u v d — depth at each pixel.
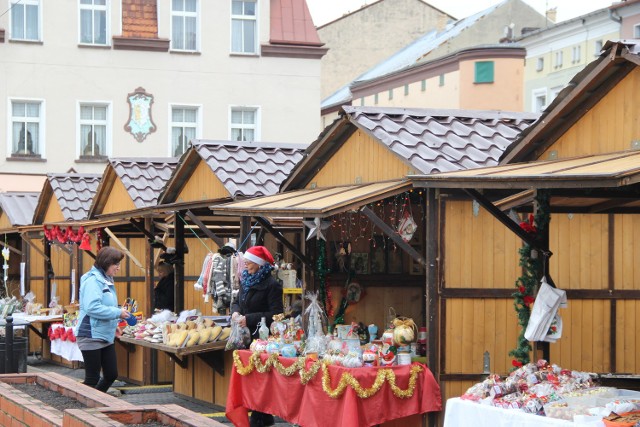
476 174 8.24
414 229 10.12
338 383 9.27
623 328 10.12
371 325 10.96
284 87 32.62
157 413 7.91
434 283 9.70
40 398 9.42
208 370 13.34
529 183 7.51
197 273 16.59
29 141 30.80
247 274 11.60
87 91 31.09
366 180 11.35
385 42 49.06
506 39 42.19
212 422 7.37
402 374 9.39
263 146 14.73
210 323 13.16
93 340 11.55
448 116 11.67
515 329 9.79
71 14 30.95
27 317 17.75
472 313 9.73
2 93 30.45
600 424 6.89
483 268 9.77
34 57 30.69
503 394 8.04
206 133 31.98
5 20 30.44
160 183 16.88
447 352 9.67
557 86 39.75
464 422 7.94
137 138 31.42
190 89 31.88
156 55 31.59
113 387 15.21
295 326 11.10
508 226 8.73
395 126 11.11
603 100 8.79
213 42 32.06
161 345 12.98
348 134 11.71
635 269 10.16
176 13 31.94
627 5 34.97
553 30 39.50
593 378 8.74
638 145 8.39
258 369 10.54
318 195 11.19
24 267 21.58
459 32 42.47
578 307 10.09
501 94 38.84
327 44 48.78
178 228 14.54
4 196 22.75
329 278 11.88
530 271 8.84
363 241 11.96
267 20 32.47
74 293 18.58
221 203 13.43
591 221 10.14
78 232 17.34
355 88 46.00
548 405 7.49
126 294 18.38
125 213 14.81
